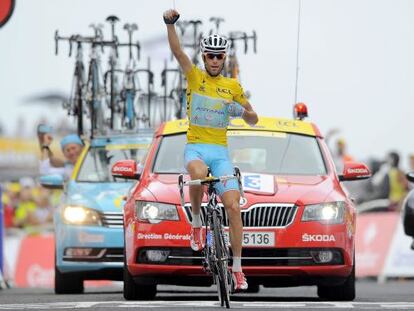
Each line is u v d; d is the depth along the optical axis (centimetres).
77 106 5291
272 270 3244
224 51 3023
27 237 6275
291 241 3250
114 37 5325
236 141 3625
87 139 5225
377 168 6775
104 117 5281
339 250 3288
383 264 6550
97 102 5244
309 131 3728
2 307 3058
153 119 5372
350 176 3600
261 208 3266
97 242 4197
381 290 4850
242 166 3544
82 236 4203
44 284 6253
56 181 4569
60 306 3067
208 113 3016
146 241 3288
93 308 2953
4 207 6662
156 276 3309
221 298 2984
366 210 6656
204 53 3028
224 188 2950
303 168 3550
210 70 3028
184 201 3161
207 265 3047
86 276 4253
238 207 2947
